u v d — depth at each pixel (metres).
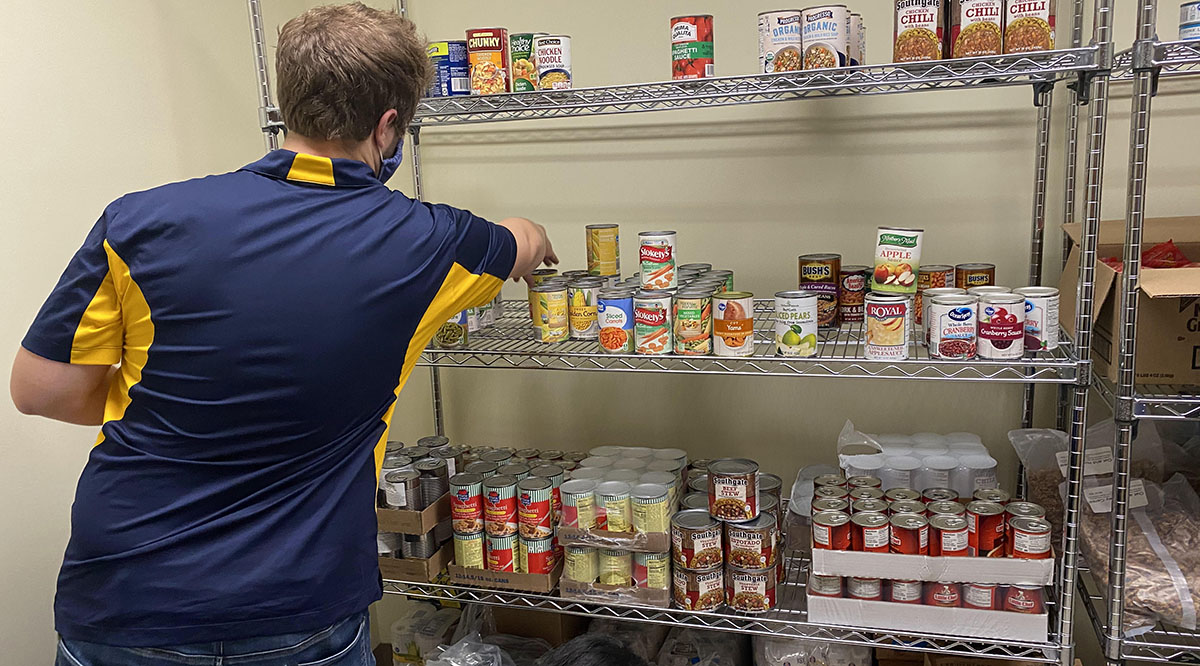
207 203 1.07
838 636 1.53
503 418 2.22
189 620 1.08
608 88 1.53
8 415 1.51
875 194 1.87
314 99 1.14
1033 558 1.39
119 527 1.09
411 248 1.16
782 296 1.46
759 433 2.04
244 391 1.07
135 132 1.71
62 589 1.13
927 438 1.79
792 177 1.91
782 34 1.45
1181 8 1.27
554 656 1.72
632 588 1.61
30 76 1.51
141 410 1.10
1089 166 1.34
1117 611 1.37
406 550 1.69
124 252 1.05
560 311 1.63
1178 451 1.64
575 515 1.61
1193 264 1.43
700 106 1.80
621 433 2.13
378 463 1.27
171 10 1.78
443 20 2.07
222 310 1.05
